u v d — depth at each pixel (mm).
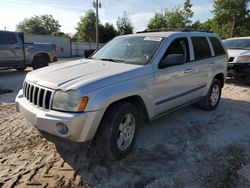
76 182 3215
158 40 4488
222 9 34000
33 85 3576
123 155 3691
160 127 4941
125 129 3682
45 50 13383
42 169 3480
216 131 4828
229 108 6312
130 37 4973
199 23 47625
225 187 3166
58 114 3150
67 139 3195
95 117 3191
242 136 4629
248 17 34000
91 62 4363
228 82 9758
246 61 8867
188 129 4879
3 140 4344
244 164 3670
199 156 3863
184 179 3291
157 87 4121
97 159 3725
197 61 5148
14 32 12305
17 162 3658
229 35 34469
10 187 3104
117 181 3238
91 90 3203
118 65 4031
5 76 12008
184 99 4898
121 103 3557
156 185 3166
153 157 3803
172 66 4414
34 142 4262
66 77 3488
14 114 5723
